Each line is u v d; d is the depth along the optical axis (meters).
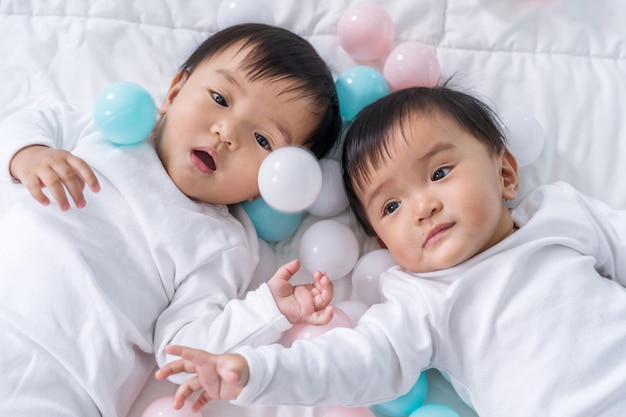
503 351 1.00
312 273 1.17
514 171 1.16
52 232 1.01
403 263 1.08
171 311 1.07
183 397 0.87
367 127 1.12
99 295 0.99
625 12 1.36
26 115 1.15
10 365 0.93
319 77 1.17
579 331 0.99
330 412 1.02
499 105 1.32
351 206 1.22
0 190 1.19
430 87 1.20
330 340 0.98
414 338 1.01
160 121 1.18
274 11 1.33
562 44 1.35
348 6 1.34
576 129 1.29
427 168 1.05
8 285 0.98
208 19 1.34
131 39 1.32
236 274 1.13
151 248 1.06
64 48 1.31
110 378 0.99
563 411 0.95
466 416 1.10
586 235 1.10
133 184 1.07
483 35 1.35
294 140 1.14
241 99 1.09
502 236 1.12
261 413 1.07
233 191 1.12
